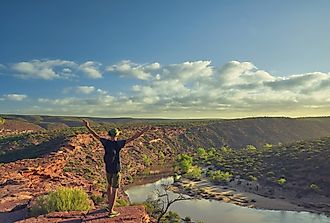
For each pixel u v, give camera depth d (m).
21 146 100.06
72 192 15.01
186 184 94.31
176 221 49.78
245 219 60.88
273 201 75.44
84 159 93.56
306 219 61.16
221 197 78.69
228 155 137.62
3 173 44.41
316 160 92.62
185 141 186.12
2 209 18.30
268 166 102.06
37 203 15.09
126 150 136.38
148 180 103.69
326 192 76.75
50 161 67.62
